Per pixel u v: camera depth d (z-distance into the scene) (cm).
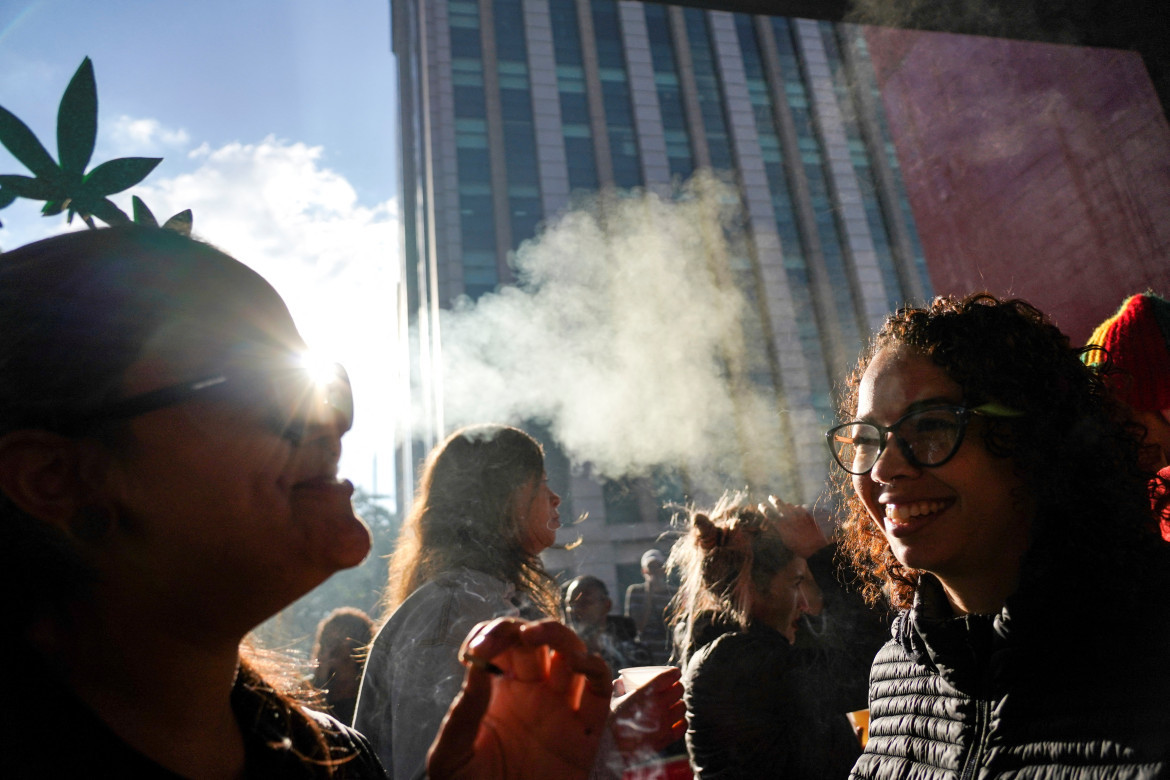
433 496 125
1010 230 249
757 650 140
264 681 67
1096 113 216
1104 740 65
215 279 52
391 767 103
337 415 56
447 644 102
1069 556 72
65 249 51
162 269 50
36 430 46
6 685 45
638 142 2136
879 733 95
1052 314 237
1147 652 66
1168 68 195
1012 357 77
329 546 52
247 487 49
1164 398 113
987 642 78
